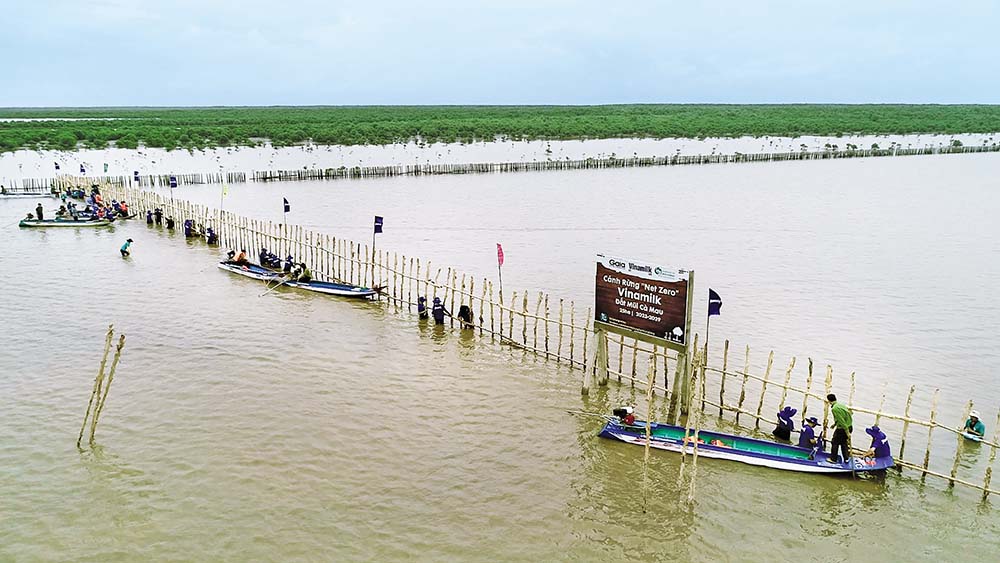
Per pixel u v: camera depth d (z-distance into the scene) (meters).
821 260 48.12
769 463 21.25
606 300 25.38
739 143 152.00
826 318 35.19
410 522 18.50
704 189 84.62
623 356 30.33
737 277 43.53
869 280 42.81
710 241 54.56
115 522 18.27
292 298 38.88
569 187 86.00
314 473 20.77
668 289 23.28
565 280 42.53
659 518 18.89
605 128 160.25
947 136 165.75
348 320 35.12
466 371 28.70
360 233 56.47
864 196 78.81
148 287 40.22
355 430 23.45
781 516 19.02
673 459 22.00
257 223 53.25
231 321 34.47
